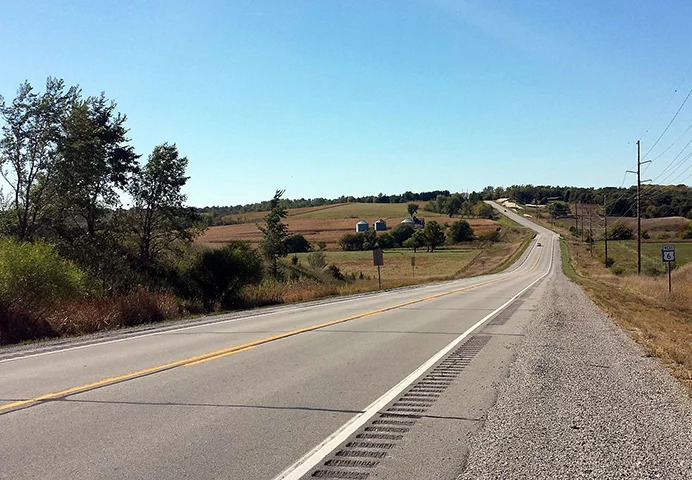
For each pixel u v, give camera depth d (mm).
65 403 7406
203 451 5555
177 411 7008
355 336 13961
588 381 8703
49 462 5250
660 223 111938
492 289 36812
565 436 5914
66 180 29547
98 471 5023
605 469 4977
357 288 39375
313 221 152875
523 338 13562
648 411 6957
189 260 30656
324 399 7625
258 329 15641
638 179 58094
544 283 44750
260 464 5199
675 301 34844
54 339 15109
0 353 12102
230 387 8336
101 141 32062
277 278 42406
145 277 29031
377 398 7688
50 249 18484
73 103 30188
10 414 6871
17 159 28812
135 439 5918
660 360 10875
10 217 28641
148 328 16500
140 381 8773
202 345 12617
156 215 36594
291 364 10180
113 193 34188
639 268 57688
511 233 157375
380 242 129625
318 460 5293
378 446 5699
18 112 28797
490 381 8773
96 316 17703
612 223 125000
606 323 17312
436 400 7582
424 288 39938
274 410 7066
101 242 30016
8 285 15867
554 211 189125
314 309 22703
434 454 5453
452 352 11523
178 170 36406
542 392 7938
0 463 5223
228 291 27969
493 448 5578
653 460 5195
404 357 10938
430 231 124188
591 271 75875
